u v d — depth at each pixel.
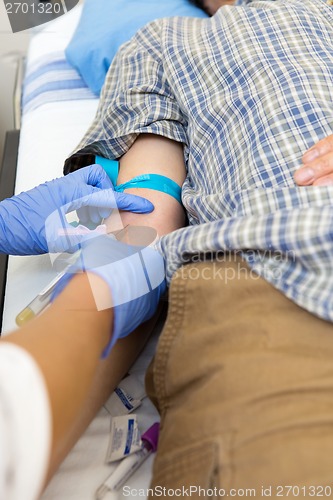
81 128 1.19
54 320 0.52
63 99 1.29
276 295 0.57
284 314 0.55
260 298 0.57
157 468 0.52
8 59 1.79
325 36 0.87
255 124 0.73
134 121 0.95
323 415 0.47
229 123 0.78
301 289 0.55
